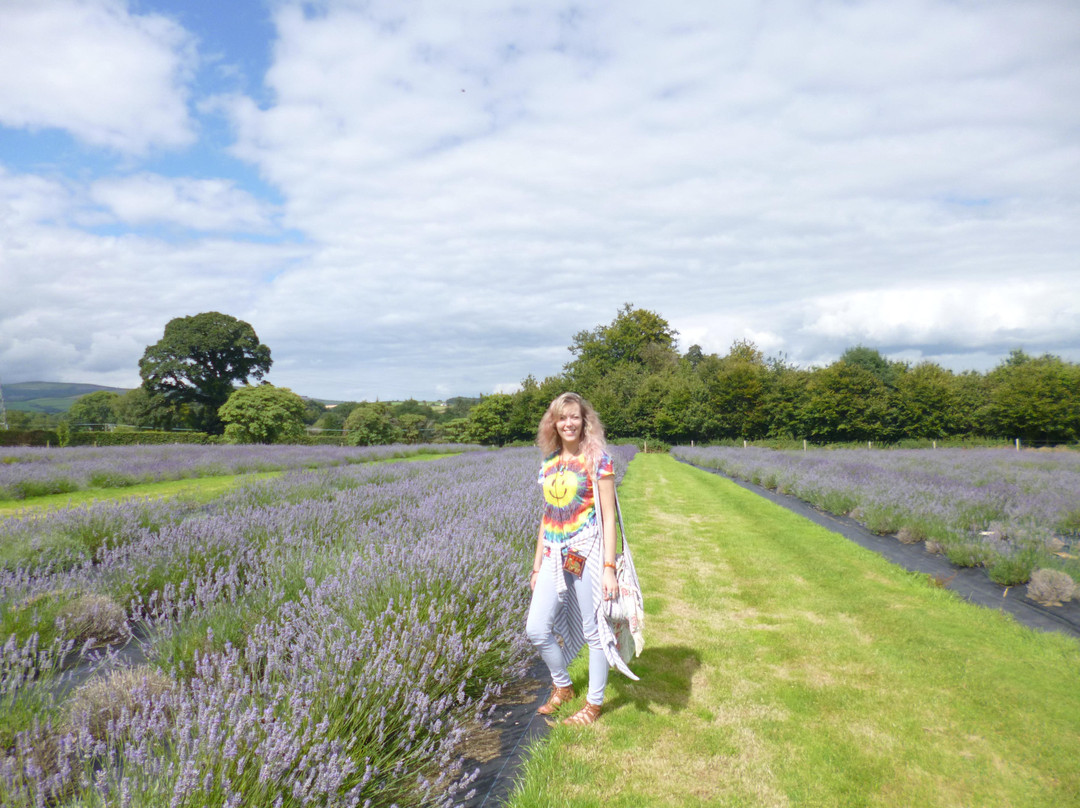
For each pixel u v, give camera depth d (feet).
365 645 9.35
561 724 9.58
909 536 24.99
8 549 17.63
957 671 11.91
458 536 15.48
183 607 12.84
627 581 9.79
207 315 184.03
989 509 27.53
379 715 7.93
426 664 9.22
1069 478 38.75
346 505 25.11
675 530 28.35
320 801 6.48
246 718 6.61
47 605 12.64
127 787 6.07
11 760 6.39
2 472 41.75
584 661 12.51
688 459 95.09
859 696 10.84
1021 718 10.03
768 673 11.90
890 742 9.23
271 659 8.70
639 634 9.66
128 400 189.16
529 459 59.41
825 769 8.48
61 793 6.43
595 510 9.73
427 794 7.25
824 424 142.10
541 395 171.01
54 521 20.81
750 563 21.40
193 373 176.45
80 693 9.32
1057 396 119.96
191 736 7.42
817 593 17.61
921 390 134.72
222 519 20.44
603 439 9.85
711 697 10.78
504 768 8.48
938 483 36.55
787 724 9.80
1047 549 20.17
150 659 11.28
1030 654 12.81
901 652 12.95
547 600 9.65
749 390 151.23
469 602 12.06
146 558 16.47
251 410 144.05
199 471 55.83
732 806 7.60
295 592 13.94
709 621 15.19
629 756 8.76
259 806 6.13
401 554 13.26
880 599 16.93
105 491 42.57
